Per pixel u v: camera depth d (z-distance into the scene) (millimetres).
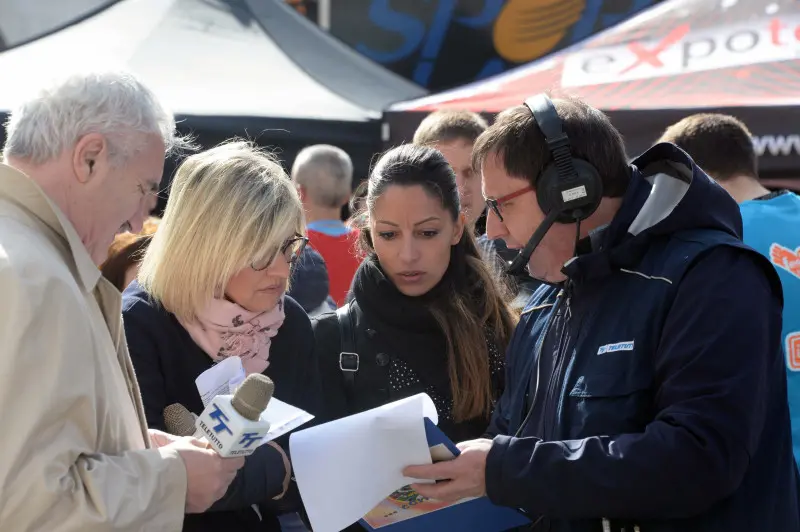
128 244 2594
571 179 1581
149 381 1815
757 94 4039
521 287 2580
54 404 1237
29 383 1224
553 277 1739
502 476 1496
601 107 4133
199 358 1891
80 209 1423
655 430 1424
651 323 1516
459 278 2279
